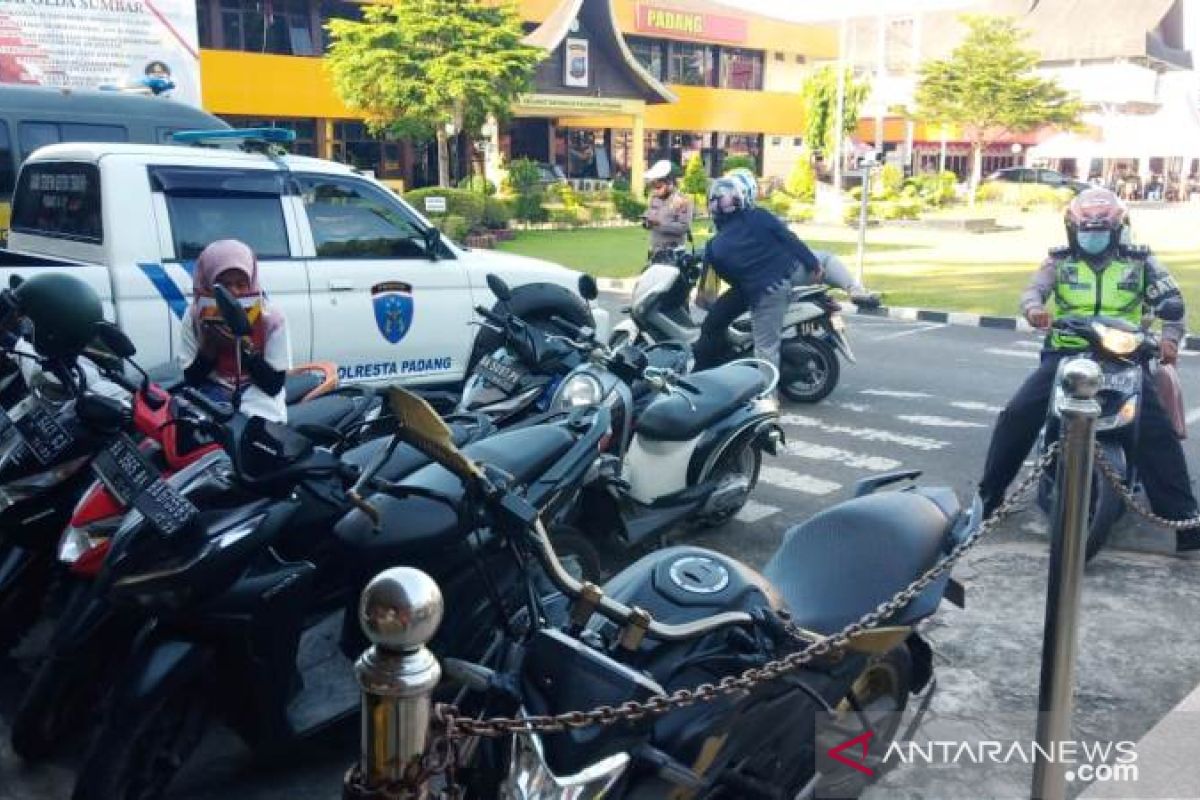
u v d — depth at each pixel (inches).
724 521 235.9
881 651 119.1
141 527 125.2
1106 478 182.7
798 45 1956.2
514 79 1009.5
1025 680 163.5
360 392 203.3
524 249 925.8
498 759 100.0
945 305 571.5
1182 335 213.9
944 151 2023.9
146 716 121.0
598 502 193.5
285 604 129.2
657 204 489.1
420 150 1360.7
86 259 243.3
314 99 1242.0
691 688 106.3
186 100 805.9
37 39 728.3
